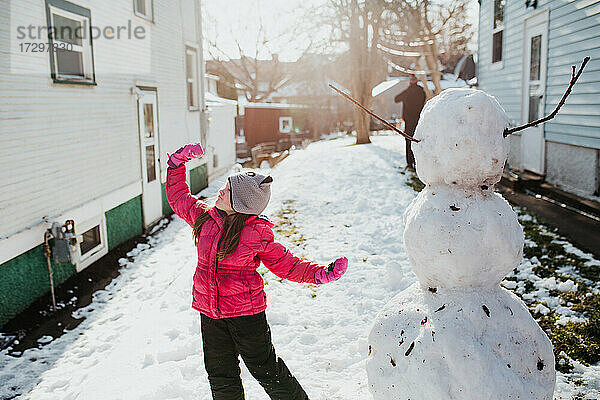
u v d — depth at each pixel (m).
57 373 4.84
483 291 2.16
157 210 11.62
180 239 10.08
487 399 1.95
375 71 20.38
